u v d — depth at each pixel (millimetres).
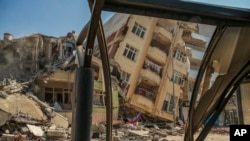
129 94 45906
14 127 25344
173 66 51688
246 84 5027
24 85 37688
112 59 46750
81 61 2469
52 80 38094
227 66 3451
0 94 29391
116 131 32094
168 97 50344
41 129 26469
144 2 2248
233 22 2533
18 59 44312
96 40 2693
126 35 48406
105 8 2262
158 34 50250
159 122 47781
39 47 45062
